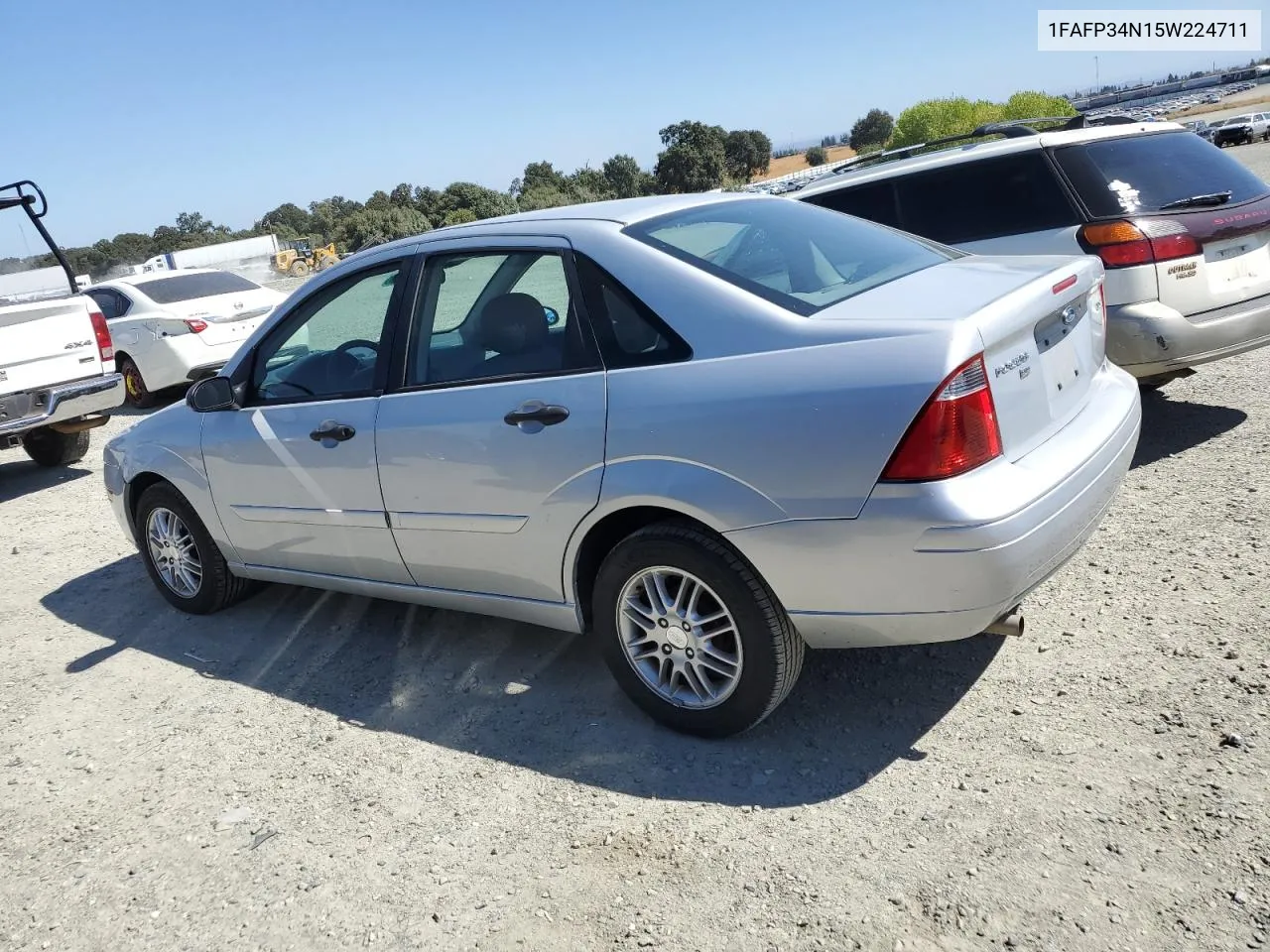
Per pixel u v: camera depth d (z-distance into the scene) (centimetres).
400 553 388
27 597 568
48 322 817
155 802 336
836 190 620
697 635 316
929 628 278
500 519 346
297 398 418
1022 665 344
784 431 278
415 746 352
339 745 359
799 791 295
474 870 280
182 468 465
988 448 269
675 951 239
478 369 353
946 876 250
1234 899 228
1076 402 321
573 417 319
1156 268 490
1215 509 442
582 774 320
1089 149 532
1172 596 372
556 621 356
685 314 306
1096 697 317
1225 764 274
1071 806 268
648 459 304
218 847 306
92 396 841
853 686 349
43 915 286
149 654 464
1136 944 221
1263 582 369
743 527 289
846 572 278
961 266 347
